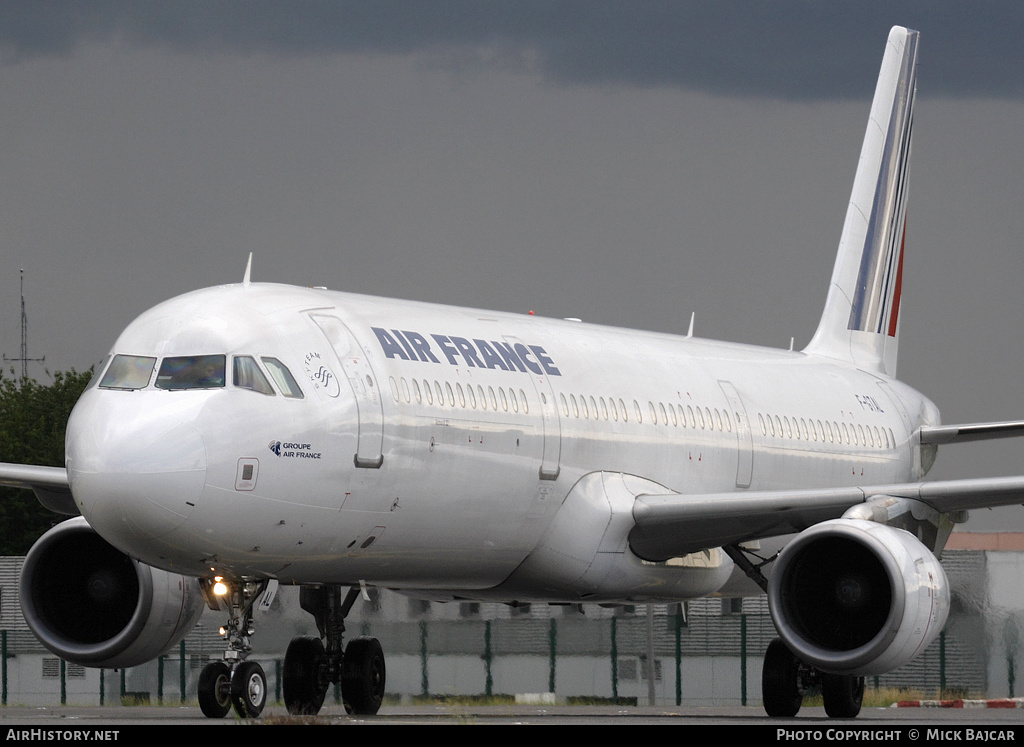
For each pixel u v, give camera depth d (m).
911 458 109.06
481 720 68.31
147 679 129.75
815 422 99.06
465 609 125.38
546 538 76.56
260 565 63.69
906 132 118.62
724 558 84.81
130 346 63.38
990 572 134.50
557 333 82.56
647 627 127.88
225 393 61.53
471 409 71.38
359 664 77.94
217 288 67.62
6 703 131.38
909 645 67.94
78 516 75.94
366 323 69.69
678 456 85.19
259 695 65.31
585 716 78.31
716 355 95.88
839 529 68.94
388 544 68.19
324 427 63.81
